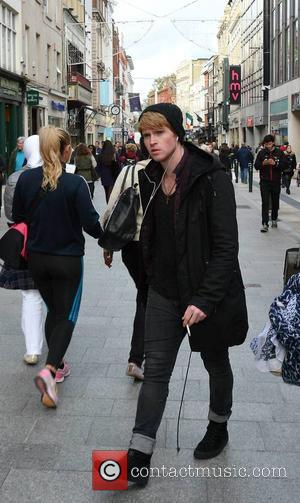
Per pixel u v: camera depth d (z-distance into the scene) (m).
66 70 37.19
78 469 3.54
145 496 3.30
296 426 4.10
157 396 3.36
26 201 4.38
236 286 3.33
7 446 3.81
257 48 51.81
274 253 10.61
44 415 4.26
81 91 39.69
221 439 3.70
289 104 37.53
